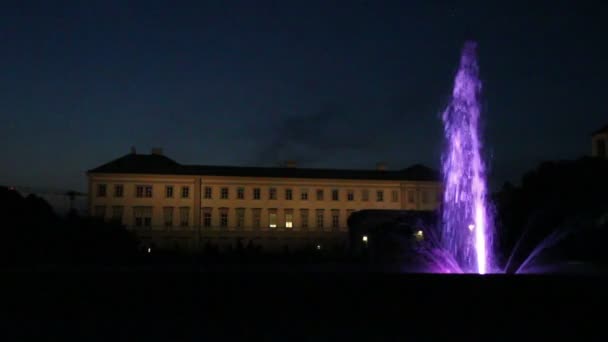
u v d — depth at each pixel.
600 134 66.50
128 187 89.44
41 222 48.88
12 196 49.59
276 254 59.00
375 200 96.12
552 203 38.66
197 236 90.12
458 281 17.47
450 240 49.78
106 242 52.69
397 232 53.22
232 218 92.19
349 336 16.16
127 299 18.58
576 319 16.72
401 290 17.70
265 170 97.06
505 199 43.19
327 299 17.91
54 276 18.91
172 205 90.31
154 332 16.66
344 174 98.31
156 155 95.81
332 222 94.75
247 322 17.67
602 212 36.38
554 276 17.23
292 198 94.31
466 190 44.91
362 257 50.88
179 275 18.64
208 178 91.94
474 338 15.96
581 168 38.88
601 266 31.83
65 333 16.53
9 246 42.66
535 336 16.11
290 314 17.84
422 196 97.31
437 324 17.09
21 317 18.27
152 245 82.06
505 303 17.16
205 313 18.17
